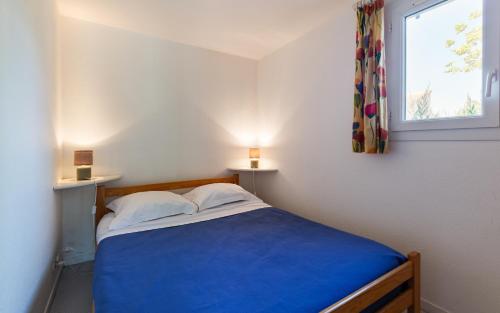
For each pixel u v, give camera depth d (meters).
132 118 2.50
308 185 2.56
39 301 1.41
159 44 2.63
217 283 1.08
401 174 1.74
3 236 0.89
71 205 2.22
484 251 1.36
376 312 1.11
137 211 1.98
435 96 1.58
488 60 1.32
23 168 1.13
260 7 2.08
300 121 2.65
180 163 2.78
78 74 2.23
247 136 3.25
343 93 2.16
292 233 1.71
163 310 0.89
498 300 1.31
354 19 2.05
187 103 2.81
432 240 1.58
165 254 1.41
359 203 2.04
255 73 3.30
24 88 1.15
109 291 1.02
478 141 1.38
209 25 2.38
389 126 1.80
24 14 1.15
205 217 2.15
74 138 2.22
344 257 1.28
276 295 0.98
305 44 2.55
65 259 2.19
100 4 2.02
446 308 1.52
